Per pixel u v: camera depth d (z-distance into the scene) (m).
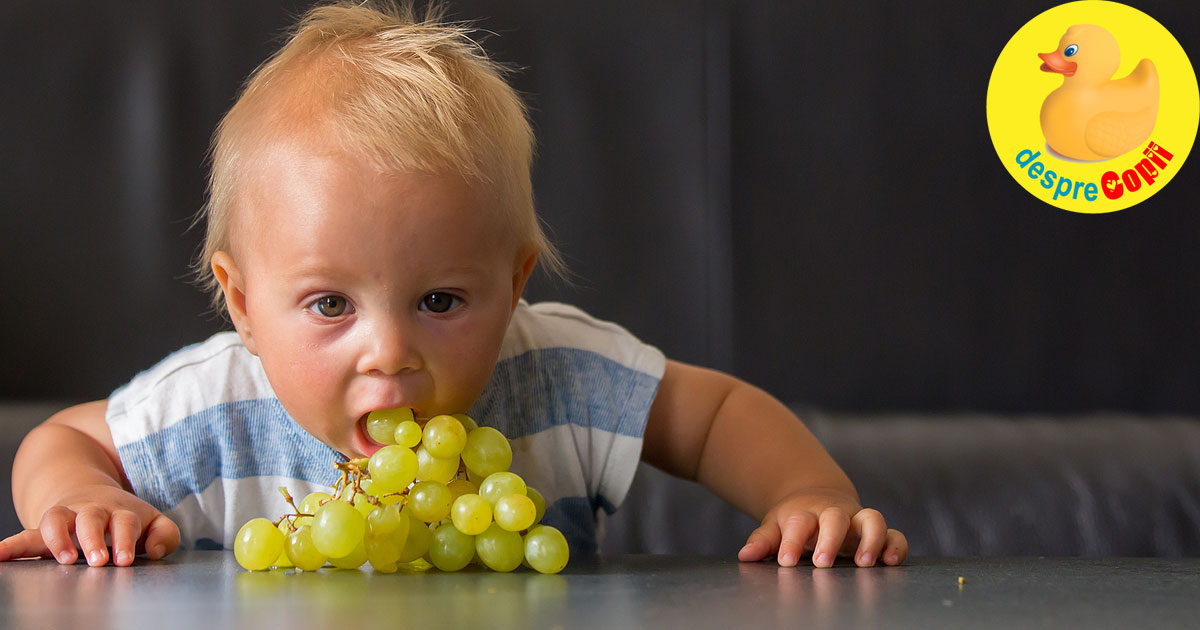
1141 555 1.39
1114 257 1.74
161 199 1.70
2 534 1.34
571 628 0.45
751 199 1.75
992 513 1.41
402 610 0.51
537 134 1.73
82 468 1.00
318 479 1.08
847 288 1.74
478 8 1.74
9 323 1.67
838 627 0.46
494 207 0.83
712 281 1.73
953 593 0.58
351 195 0.78
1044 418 1.64
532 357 1.11
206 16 1.74
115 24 1.73
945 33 1.79
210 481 1.10
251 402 1.10
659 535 1.43
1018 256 1.75
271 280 0.82
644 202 1.74
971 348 1.74
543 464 1.10
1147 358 1.73
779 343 1.73
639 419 1.11
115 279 1.68
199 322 1.68
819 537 0.81
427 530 0.75
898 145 1.77
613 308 1.72
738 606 0.52
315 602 0.54
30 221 1.69
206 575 0.70
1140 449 1.49
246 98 0.94
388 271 0.79
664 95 1.76
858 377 1.73
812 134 1.76
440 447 0.74
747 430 1.10
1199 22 1.83
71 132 1.71
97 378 1.67
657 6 1.77
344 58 0.89
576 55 1.76
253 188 0.85
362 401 0.79
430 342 0.80
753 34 1.78
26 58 1.72
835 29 1.78
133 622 0.48
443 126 0.83
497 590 0.60
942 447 1.50
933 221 1.75
